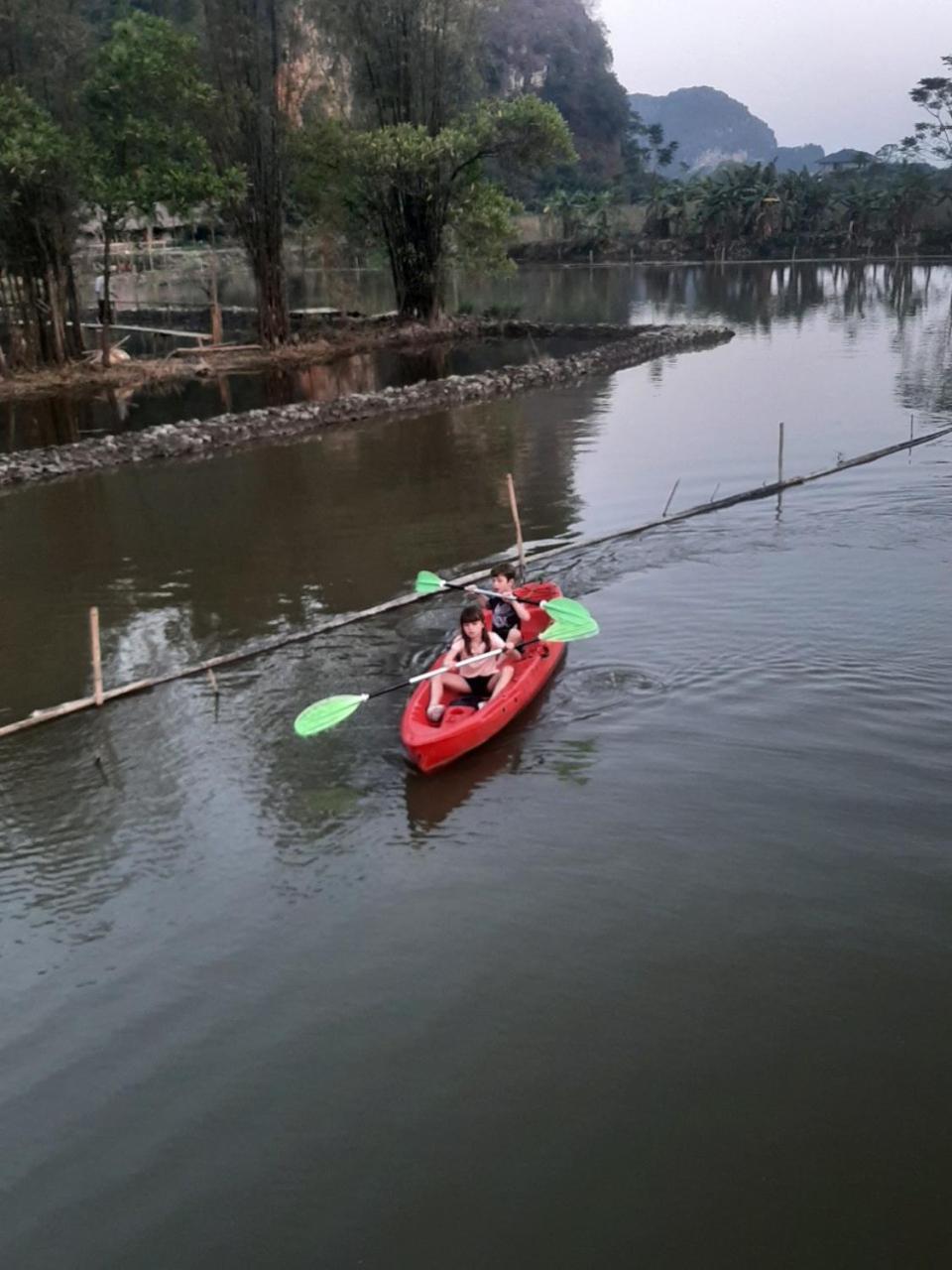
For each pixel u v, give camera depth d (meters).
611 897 6.47
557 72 130.75
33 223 26.95
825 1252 4.24
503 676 8.59
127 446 18.88
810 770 7.66
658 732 8.30
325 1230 4.45
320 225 37.78
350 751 8.30
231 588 11.98
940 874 6.48
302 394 26.09
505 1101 5.04
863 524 12.92
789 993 5.62
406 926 6.32
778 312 41.41
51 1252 4.42
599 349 29.17
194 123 30.12
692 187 88.31
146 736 8.66
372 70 35.28
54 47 26.48
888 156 96.94
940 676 8.86
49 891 6.80
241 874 6.89
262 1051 5.44
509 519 14.15
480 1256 4.29
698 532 13.01
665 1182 4.58
